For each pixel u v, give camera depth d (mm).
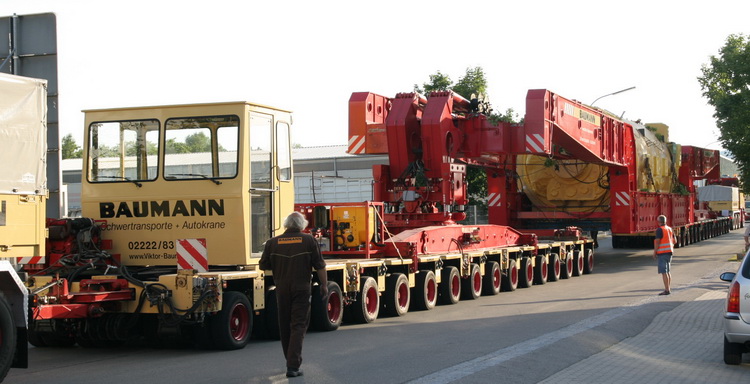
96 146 12125
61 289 10062
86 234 11500
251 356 10492
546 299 17672
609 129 23938
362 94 18234
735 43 36812
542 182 26781
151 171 11820
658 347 11078
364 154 18391
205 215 11484
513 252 20375
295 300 8805
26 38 10969
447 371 9164
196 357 10484
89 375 9258
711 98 37188
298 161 43812
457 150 18469
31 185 8688
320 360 10008
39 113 8828
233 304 11016
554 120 19609
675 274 23594
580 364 9719
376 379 8750
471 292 17875
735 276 9781
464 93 33281
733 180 63562
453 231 17484
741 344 9516
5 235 8352
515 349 10664
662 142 33312
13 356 7992
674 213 33625
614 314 14508
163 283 10594
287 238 8891
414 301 15969
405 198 17609
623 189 25453
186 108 11672
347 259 14797
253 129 11617
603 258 31859
